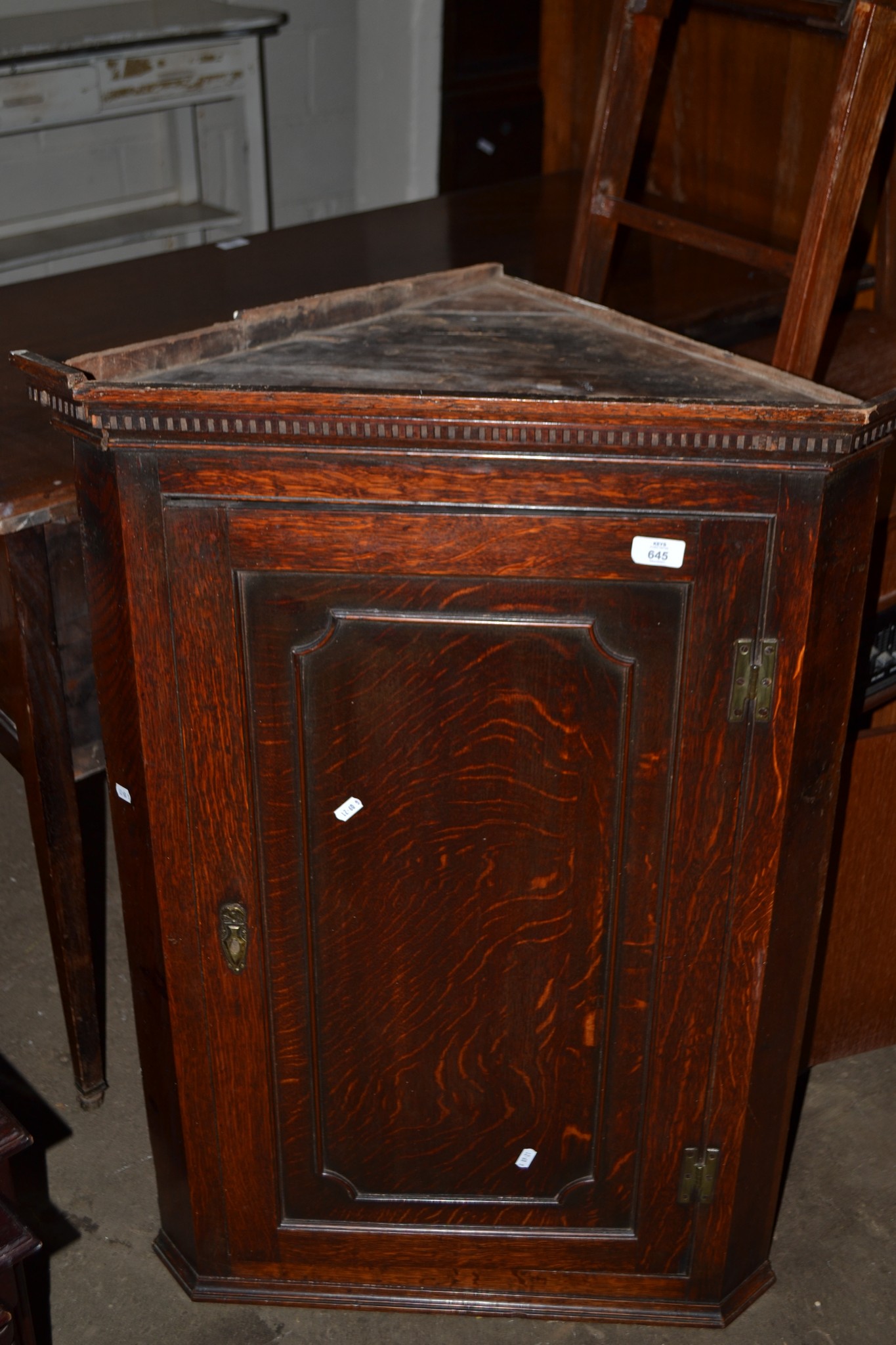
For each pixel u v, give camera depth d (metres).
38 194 3.33
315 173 3.82
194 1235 1.63
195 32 2.98
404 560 1.22
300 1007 1.46
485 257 2.39
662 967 1.42
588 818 1.34
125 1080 2.04
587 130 2.86
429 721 1.30
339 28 3.63
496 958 1.43
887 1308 1.70
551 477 1.17
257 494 1.19
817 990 1.95
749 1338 1.66
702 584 1.22
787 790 1.32
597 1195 1.57
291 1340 1.65
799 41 2.23
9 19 3.02
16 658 1.62
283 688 1.29
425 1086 1.51
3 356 1.99
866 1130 1.95
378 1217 1.60
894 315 2.27
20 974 2.22
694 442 1.14
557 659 1.27
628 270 2.32
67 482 1.56
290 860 1.38
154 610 1.25
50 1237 1.78
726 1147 1.52
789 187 2.38
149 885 1.42
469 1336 1.66
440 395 1.13
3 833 2.56
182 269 2.37
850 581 1.27
